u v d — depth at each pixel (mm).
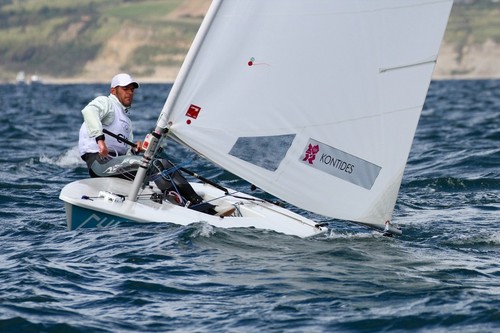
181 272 31594
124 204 36688
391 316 27438
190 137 35219
